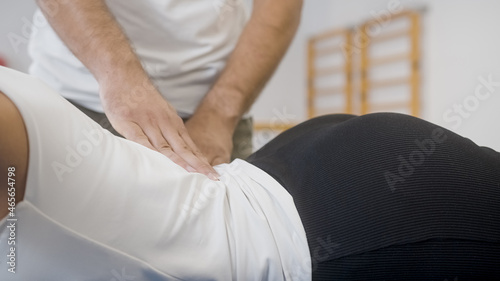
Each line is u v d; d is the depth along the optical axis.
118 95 0.68
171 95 0.88
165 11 0.84
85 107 0.86
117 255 0.45
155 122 0.67
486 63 3.36
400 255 0.47
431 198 0.48
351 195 0.50
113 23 0.74
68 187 0.43
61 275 0.45
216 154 0.78
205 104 0.85
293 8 0.95
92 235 0.44
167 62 0.86
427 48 3.83
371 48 4.30
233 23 0.95
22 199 0.41
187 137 0.68
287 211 0.52
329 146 0.55
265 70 0.91
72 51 0.73
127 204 0.45
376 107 4.25
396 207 0.48
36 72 0.89
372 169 0.50
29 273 0.44
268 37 0.91
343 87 4.63
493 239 0.48
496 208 0.49
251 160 0.67
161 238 0.46
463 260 0.48
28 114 0.41
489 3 3.32
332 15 4.77
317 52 4.96
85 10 0.72
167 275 0.46
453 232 0.47
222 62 0.92
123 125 0.66
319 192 0.52
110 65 0.70
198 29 0.87
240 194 0.53
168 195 0.48
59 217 0.42
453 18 3.60
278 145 0.69
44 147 0.41
